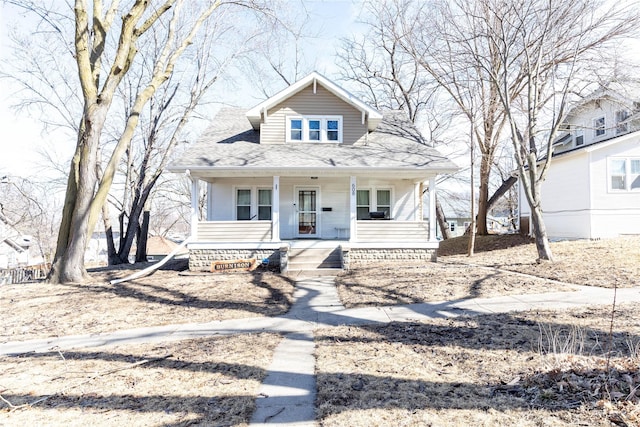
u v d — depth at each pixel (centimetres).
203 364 429
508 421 278
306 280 987
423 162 1207
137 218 1756
